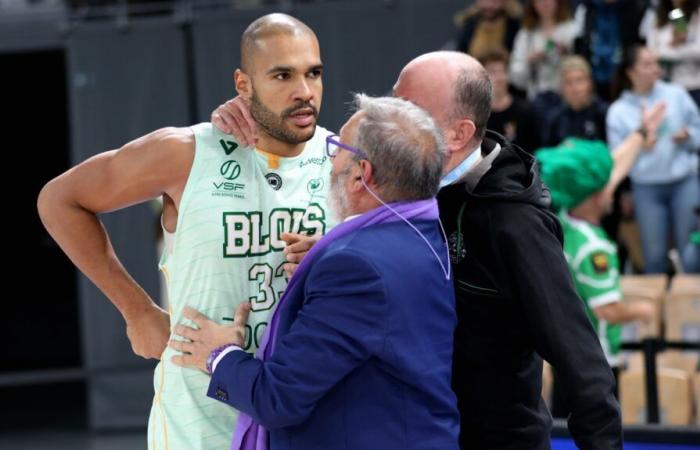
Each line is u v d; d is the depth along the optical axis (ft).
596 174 27.17
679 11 41.37
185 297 17.06
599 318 28.07
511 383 16.43
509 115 40.81
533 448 16.52
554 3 42.57
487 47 43.14
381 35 43.24
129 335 18.42
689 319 34.24
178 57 43.55
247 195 17.06
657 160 40.37
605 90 42.55
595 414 15.51
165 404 17.22
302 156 17.48
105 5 46.16
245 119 16.89
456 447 15.42
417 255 15.12
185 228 16.94
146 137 17.13
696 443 25.53
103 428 44.42
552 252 15.81
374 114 15.21
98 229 17.67
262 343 16.02
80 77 43.55
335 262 14.76
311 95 16.66
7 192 64.08
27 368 57.88
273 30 16.57
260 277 17.21
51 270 63.77
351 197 15.37
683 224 40.47
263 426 15.34
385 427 14.90
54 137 64.39
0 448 43.52
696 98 41.22
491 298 16.22
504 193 15.99
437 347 15.31
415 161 15.07
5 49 43.75
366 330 14.64
